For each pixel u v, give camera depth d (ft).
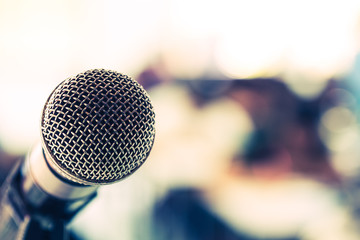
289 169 8.96
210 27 15.15
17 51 14.56
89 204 2.53
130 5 16.11
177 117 9.98
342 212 6.72
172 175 8.00
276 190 7.74
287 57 13.12
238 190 7.75
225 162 9.00
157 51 15.48
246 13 14.64
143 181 7.73
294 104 10.18
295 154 9.50
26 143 10.15
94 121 1.95
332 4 13.06
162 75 12.46
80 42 15.90
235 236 6.57
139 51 16.33
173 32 15.79
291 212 6.77
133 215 7.27
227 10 14.93
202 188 7.85
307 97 10.48
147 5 16.12
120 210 7.09
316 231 6.51
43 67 15.07
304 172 8.96
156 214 7.52
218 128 9.45
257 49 13.87
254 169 8.81
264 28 14.19
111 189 7.02
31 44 14.80
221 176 8.46
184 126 9.82
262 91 10.27
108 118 1.97
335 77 11.58
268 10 14.16
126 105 2.02
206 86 11.03
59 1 14.90
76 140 1.99
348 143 10.62
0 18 14.16
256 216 6.73
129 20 16.22
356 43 12.46
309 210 6.86
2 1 13.98
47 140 2.06
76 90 2.01
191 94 10.89
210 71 13.75
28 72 14.57
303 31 13.51
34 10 14.64
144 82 12.10
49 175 2.23
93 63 16.19
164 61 13.41
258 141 9.30
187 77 12.46
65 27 15.37
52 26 15.08
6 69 14.23
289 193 7.57
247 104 9.85
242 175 8.61
